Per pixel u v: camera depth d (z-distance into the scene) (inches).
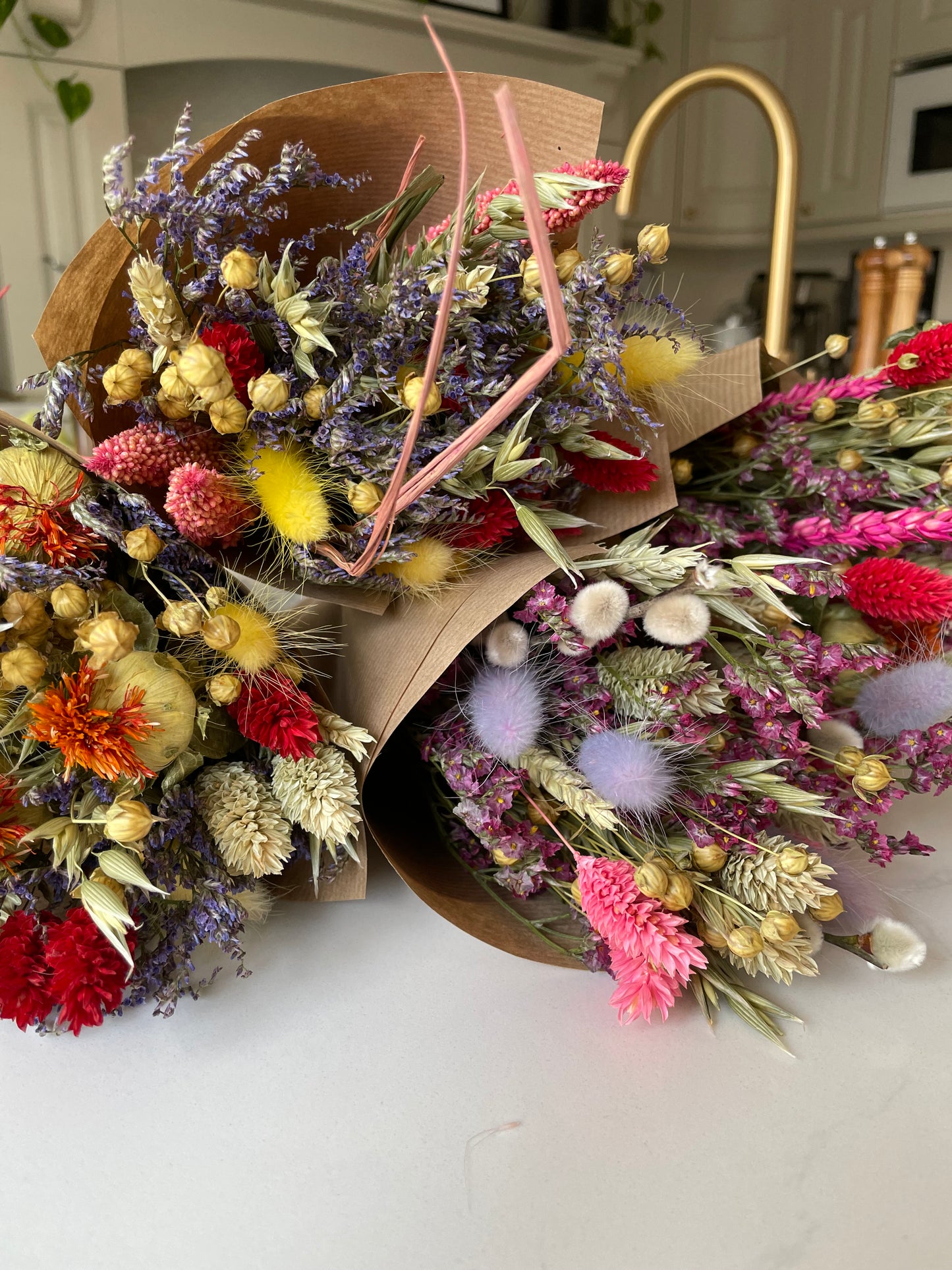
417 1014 17.7
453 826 21.5
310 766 17.8
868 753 21.4
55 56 58.5
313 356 18.2
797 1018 17.5
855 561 25.7
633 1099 15.6
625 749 18.5
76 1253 12.8
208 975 18.8
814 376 28.3
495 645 19.1
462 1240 13.0
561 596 18.2
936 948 19.8
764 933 16.9
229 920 17.0
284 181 17.3
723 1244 12.9
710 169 94.9
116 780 16.2
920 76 81.7
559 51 77.9
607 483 20.5
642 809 18.5
